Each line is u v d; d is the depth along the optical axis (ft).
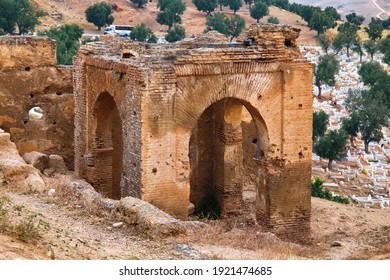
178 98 79.71
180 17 501.97
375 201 173.17
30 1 452.76
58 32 308.60
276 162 86.02
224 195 98.48
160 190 80.02
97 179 96.68
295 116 85.71
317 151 219.41
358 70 403.95
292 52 85.10
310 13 556.92
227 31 469.16
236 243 68.44
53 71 104.88
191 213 97.40
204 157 99.96
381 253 77.25
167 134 79.56
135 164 80.18
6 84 102.12
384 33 608.60
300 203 87.61
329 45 493.36
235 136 97.60
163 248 62.18
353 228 92.84
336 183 198.49
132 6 524.52
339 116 295.69
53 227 62.64
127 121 81.76
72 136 107.04
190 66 79.46
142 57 80.89
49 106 105.40
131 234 65.98
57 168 101.24
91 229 66.49
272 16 571.69
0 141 88.99
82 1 510.17
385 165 230.27
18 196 76.95
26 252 49.96
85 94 95.61
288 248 72.23
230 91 82.17
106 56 90.58
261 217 88.07
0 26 362.94
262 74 83.56
